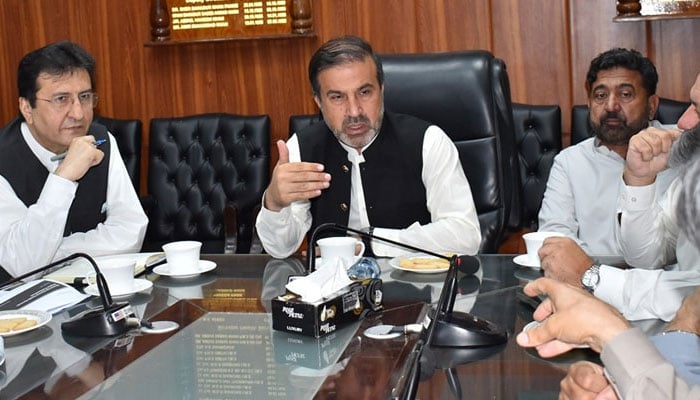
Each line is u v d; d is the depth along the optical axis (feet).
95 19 14.20
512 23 12.81
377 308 4.61
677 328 4.29
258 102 13.85
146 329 4.47
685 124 4.62
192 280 5.73
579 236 8.93
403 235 7.04
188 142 12.59
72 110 7.84
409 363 3.56
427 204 7.86
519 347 3.96
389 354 3.88
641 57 8.63
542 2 12.65
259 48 13.73
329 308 4.24
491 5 12.85
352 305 4.40
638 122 8.63
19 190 8.03
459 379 3.54
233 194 12.42
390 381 3.52
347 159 7.97
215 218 12.52
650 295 4.68
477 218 7.66
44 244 7.16
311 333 4.18
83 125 7.98
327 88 7.40
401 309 4.68
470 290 5.13
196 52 13.94
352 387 3.47
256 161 12.31
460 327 4.00
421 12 13.08
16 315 4.74
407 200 7.90
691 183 3.94
